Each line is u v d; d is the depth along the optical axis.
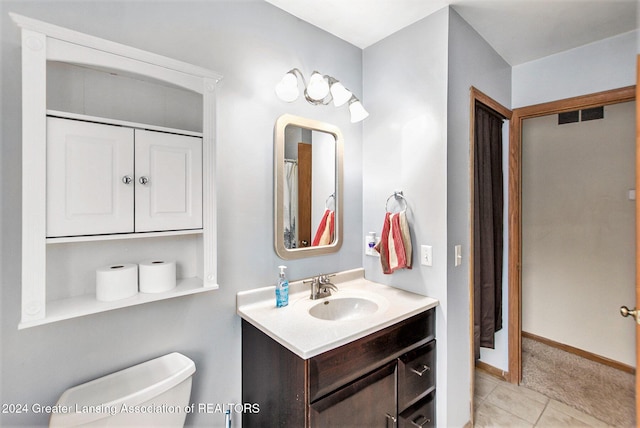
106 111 1.15
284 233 1.63
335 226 1.88
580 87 1.96
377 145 1.94
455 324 1.66
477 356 2.00
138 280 1.18
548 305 2.88
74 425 0.94
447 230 1.59
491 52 1.98
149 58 1.09
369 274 2.01
